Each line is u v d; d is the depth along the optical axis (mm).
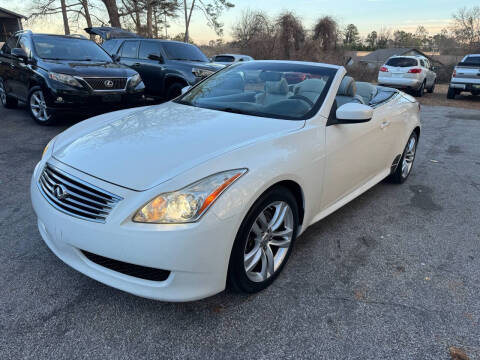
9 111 8055
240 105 3021
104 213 1922
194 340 1986
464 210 3865
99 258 2035
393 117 3818
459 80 14664
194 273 1914
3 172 4355
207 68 8125
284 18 29500
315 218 2852
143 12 26516
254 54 30344
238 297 2336
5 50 7992
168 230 1831
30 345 1908
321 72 3213
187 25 31156
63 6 25734
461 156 6055
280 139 2398
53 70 6234
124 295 2305
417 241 3168
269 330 2076
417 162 5633
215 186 1935
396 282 2570
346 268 2717
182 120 2725
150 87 8906
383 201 4027
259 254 2291
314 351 1945
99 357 1856
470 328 2150
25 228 3070
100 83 6469
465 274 2701
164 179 1925
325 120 2789
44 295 2275
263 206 2178
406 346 2002
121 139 2391
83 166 2121
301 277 2578
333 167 2818
